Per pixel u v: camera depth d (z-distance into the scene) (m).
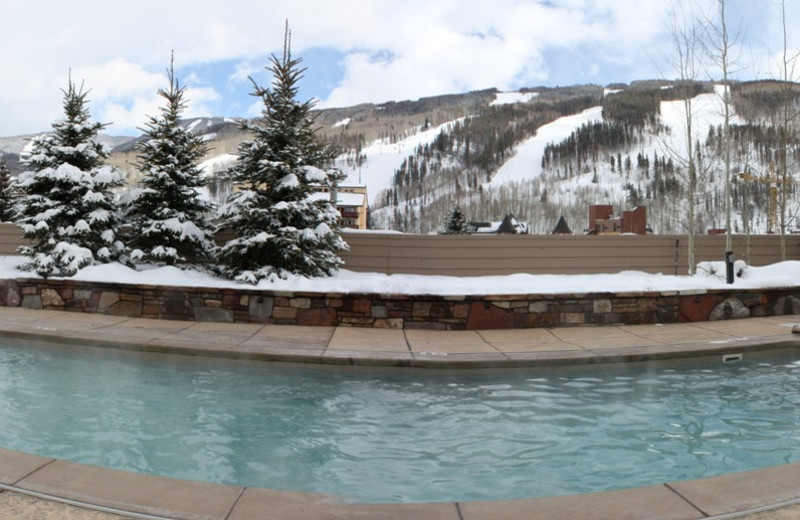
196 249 10.04
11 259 11.02
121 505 2.33
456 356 6.13
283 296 8.09
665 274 11.86
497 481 3.35
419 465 3.60
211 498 2.45
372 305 8.05
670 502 2.42
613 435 4.14
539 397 5.10
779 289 9.06
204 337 6.86
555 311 8.21
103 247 9.68
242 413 4.57
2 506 2.28
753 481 2.64
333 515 2.34
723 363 6.39
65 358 6.14
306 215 9.47
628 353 6.29
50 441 3.82
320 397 5.03
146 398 4.88
